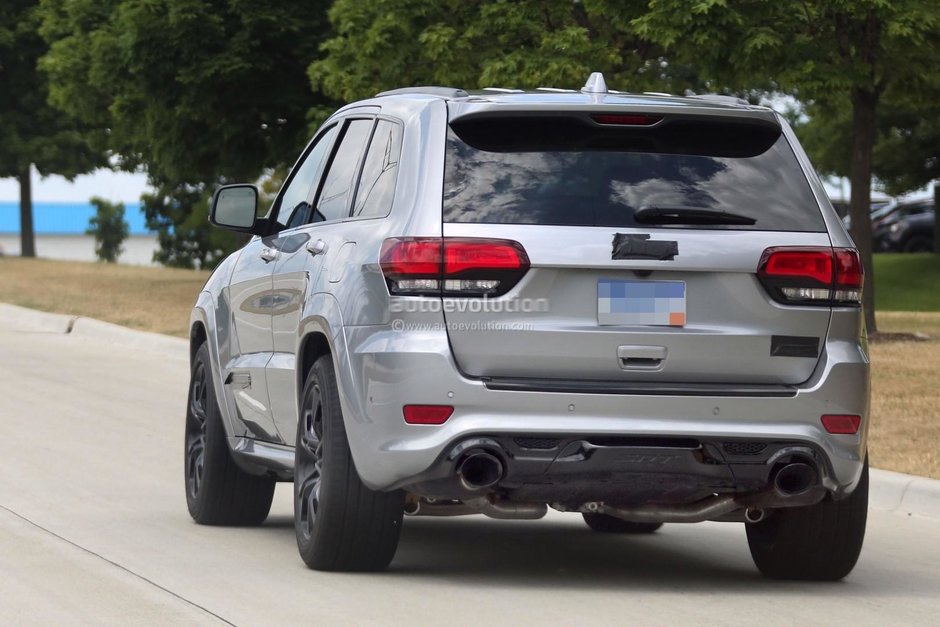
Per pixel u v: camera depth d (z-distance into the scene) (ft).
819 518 57.00
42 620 48.73
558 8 161.79
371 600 52.13
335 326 54.44
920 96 165.07
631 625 49.47
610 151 53.42
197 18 197.88
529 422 50.83
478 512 54.29
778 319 52.80
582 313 51.60
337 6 167.73
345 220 58.18
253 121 215.10
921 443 93.50
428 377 50.96
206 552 61.31
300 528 57.67
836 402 52.95
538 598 53.57
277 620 48.88
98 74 212.02
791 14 147.84
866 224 168.14
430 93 56.18
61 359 150.51
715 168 53.72
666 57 172.24
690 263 51.88
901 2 142.72
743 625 50.31
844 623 51.52
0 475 81.30
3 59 354.74
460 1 164.96
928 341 162.91
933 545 70.79
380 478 52.21
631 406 51.16
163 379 136.36
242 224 66.80
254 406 64.59
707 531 72.18
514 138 53.47
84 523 67.77
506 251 51.29
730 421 51.80
